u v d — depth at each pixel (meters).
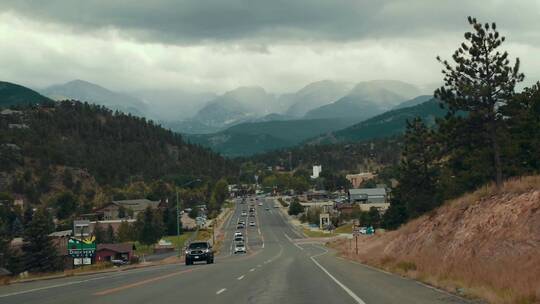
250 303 17.64
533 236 26.80
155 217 132.25
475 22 43.84
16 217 147.25
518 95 44.16
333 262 46.91
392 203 90.31
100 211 172.75
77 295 20.39
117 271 44.06
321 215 163.75
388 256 41.94
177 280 27.52
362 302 17.53
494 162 47.22
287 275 30.52
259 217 198.88
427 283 23.66
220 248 114.25
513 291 16.05
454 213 39.12
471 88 42.94
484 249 29.38
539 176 35.12
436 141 47.00
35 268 83.25
